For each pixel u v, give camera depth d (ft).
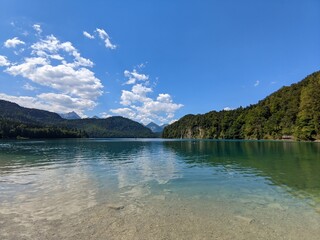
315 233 27.43
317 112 261.03
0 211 34.73
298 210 35.09
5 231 27.94
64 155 127.54
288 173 65.00
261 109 411.13
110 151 159.63
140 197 42.14
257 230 28.17
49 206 36.96
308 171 67.82
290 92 375.66
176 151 156.35
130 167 79.30
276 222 30.55
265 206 37.01
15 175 64.39
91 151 159.02
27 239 25.96
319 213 33.78
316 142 242.58
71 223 30.22
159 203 38.60
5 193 44.88
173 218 31.94
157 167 79.20
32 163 91.15
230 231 27.89
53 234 27.12
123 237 26.30
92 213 33.86
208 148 182.50
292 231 27.91
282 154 119.55
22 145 239.71
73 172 69.10
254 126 407.03
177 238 26.11
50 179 58.49
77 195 43.42
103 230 28.12
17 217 32.35
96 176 62.59
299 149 150.51
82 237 26.35
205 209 35.60
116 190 47.14
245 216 32.71
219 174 64.69
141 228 28.68
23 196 42.73
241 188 48.55
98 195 43.42
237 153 131.44
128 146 228.63
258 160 96.12
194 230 28.14
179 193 44.83
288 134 323.78
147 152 148.97
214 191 46.26
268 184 51.98
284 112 351.46
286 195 43.14
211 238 26.09
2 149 177.06
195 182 54.49
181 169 74.23
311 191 45.83
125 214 33.42
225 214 33.47
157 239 25.88
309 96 277.64
